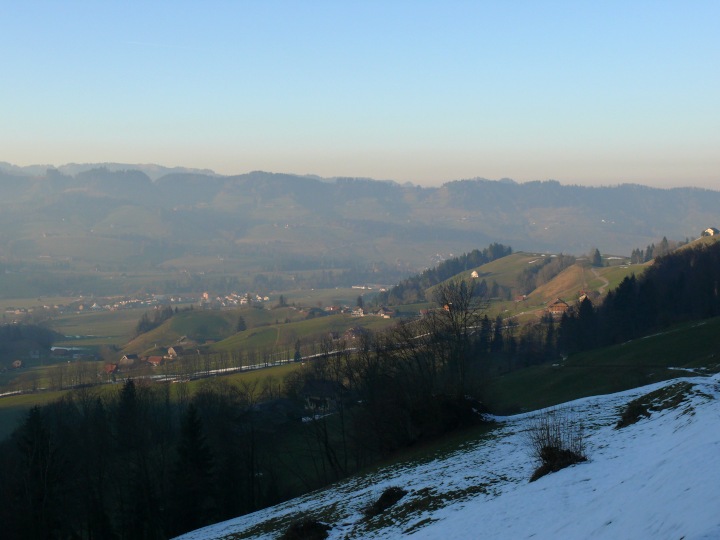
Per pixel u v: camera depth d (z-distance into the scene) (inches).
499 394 3759.8
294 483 2753.4
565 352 5265.8
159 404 3961.6
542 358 5172.2
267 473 2869.1
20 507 2260.1
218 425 2842.0
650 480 805.9
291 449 3161.9
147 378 5807.1
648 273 6993.1
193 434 2471.7
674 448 937.5
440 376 2568.9
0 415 4667.8
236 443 2733.8
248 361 6781.5
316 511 1486.2
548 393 3545.8
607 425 1432.1
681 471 759.7
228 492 2527.1
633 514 692.7
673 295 5315.0
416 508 1166.3
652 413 1337.4
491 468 1310.3
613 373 3491.6
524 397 3627.0
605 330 5231.3
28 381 6230.3
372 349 3070.9
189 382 5472.4
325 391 3540.8
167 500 2506.2
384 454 2182.6
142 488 2508.6
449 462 1523.1
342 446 2967.5
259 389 4589.1
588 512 798.5
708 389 1328.7
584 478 983.6
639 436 1181.7
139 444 2785.4
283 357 6870.1
